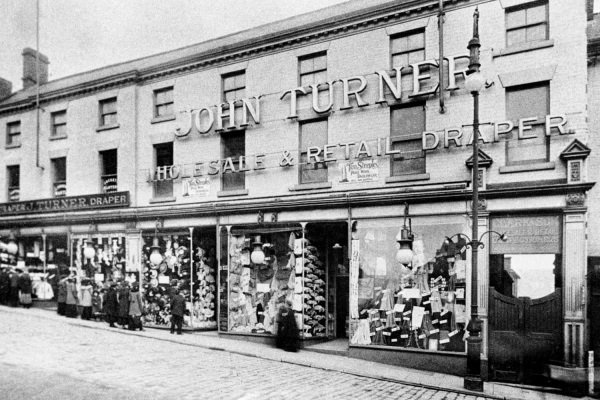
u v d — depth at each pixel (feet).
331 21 48.67
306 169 50.65
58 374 32.42
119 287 56.70
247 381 33.22
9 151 77.15
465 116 42.32
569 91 38.55
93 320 61.36
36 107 73.46
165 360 39.09
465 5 42.78
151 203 60.80
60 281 65.36
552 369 36.11
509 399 33.19
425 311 42.04
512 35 41.39
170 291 56.49
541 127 39.65
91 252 62.44
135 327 54.80
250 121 53.88
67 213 66.85
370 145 46.47
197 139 58.03
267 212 50.75
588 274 37.01
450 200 41.52
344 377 36.94
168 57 63.87
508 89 41.06
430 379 37.29
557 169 38.22
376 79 46.73
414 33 45.65
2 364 34.81
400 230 43.75
